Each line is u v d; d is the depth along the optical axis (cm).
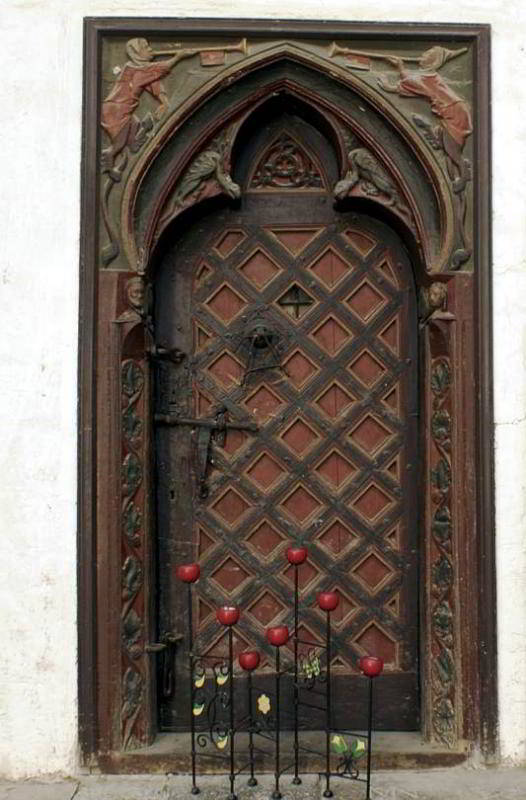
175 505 317
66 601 290
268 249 317
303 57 294
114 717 291
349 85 295
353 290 317
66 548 290
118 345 292
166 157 297
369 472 316
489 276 294
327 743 277
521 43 298
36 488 290
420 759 295
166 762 292
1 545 289
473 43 297
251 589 316
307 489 316
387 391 317
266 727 313
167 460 317
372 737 310
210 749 296
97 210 292
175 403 317
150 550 304
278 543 316
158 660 312
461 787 282
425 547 307
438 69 297
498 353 295
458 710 296
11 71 292
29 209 291
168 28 292
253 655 271
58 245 292
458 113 296
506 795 277
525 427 295
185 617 315
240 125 302
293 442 317
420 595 313
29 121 291
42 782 287
